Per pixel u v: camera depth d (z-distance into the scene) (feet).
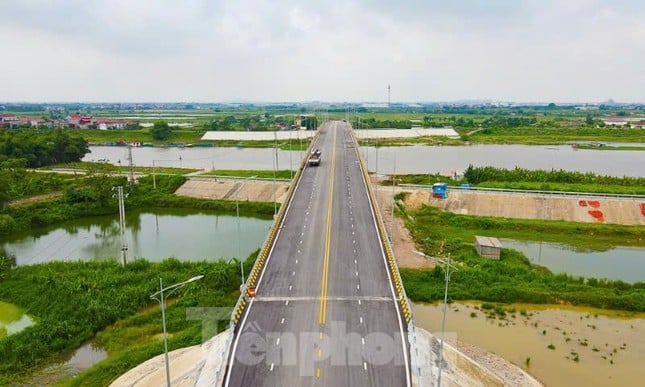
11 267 243.81
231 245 290.15
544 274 231.50
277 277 186.70
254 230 323.98
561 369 154.51
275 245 220.64
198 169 528.63
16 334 176.04
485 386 139.85
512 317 190.90
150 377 143.23
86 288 208.85
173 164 602.03
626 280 234.58
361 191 313.94
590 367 155.74
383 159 627.05
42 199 384.88
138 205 391.45
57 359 169.17
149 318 191.72
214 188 418.72
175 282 217.77
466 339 172.76
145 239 308.40
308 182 338.75
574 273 243.19
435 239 283.79
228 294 214.28
